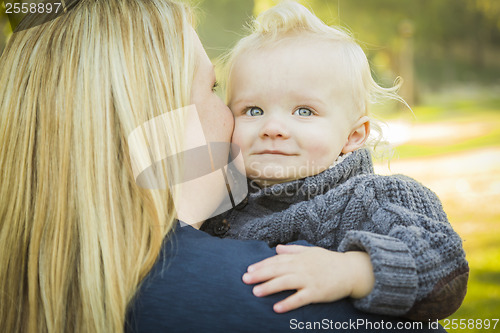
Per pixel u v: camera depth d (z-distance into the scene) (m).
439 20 20.95
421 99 15.61
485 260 4.21
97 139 1.09
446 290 1.14
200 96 1.31
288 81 1.51
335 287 1.08
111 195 1.08
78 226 1.09
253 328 1.03
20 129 1.14
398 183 1.34
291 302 1.04
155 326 1.03
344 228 1.34
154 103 1.14
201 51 1.35
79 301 1.08
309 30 1.63
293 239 1.39
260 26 1.66
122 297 1.04
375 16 18.75
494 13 22.23
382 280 1.08
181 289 1.05
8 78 1.18
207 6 15.03
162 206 1.10
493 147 8.59
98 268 1.06
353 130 1.64
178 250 1.10
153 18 1.22
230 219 1.53
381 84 2.30
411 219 1.23
